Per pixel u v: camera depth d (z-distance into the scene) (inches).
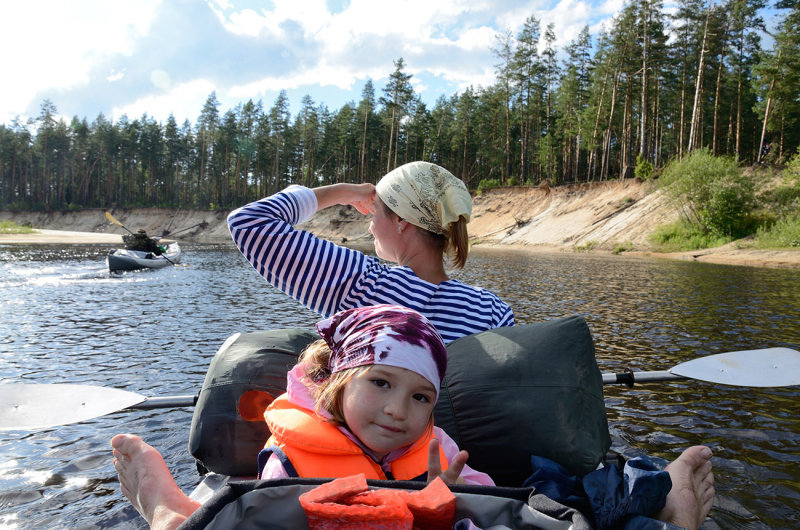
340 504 38.2
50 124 3892.7
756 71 1905.8
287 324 345.4
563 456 61.7
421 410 48.4
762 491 107.5
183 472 118.9
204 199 3777.1
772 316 370.6
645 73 1897.1
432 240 75.8
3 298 467.5
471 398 65.1
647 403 173.0
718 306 422.0
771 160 2007.9
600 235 1604.3
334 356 51.6
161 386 196.1
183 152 3725.4
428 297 72.2
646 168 1796.3
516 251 1553.9
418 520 40.4
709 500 55.4
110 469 121.6
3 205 4069.9
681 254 1216.2
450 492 40.5
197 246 1915.6
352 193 86.9
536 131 2832.2
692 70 2267.5
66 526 96.1
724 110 2410.2
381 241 79.1
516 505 42.4
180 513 47.1
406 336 48.0
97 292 520.7
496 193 2326.5
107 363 232.2
